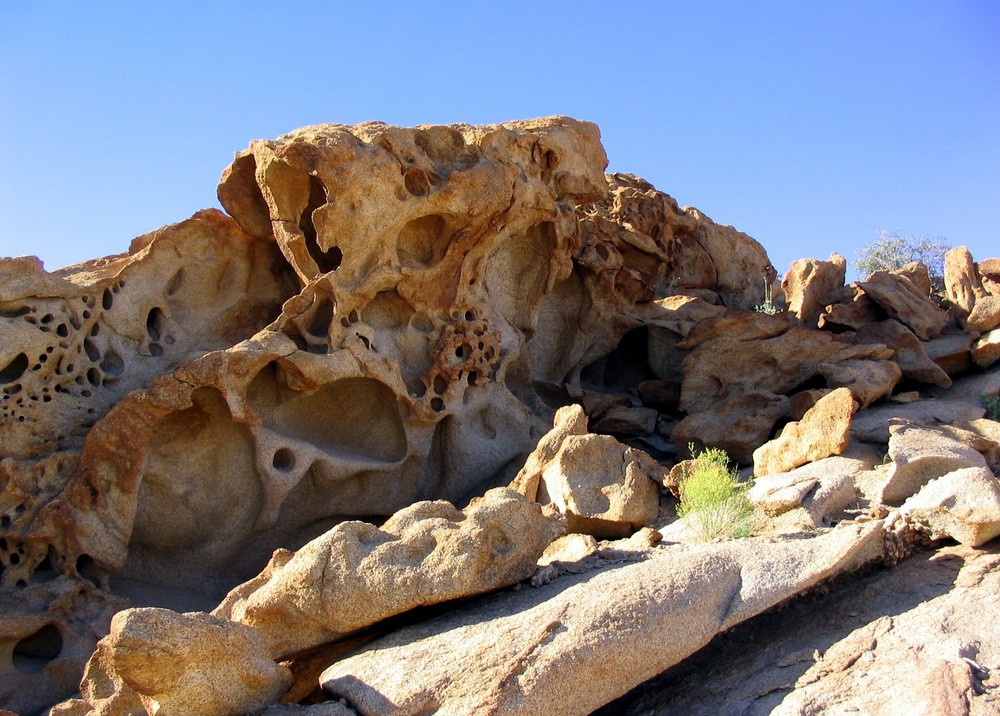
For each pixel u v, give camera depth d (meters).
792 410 11.81
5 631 9.30
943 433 10.38
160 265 11.76
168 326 11.73
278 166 11.35
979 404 12.38
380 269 11.48
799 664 6.97
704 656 7.46
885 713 6.24
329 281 11.23
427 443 11.73
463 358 11.93
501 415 12.28
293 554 8.23
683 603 6.89
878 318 14.14
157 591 10.60
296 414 11.38
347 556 7.27
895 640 6.93
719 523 8.57
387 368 11.41
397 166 11.45
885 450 10.50
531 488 10.62
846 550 7.39
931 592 7.39
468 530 7.29
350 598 7.15
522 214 12.48
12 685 9.21
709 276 17.84
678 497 10.17
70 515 9.91
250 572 10.99
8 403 10.26
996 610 7.00
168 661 6.38
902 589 7.52
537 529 7.63
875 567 7.93
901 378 13.02
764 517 9.04
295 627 7.35
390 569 7.18
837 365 12.52
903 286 14.24
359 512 11.48
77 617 9.76
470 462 11.90
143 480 10.55
